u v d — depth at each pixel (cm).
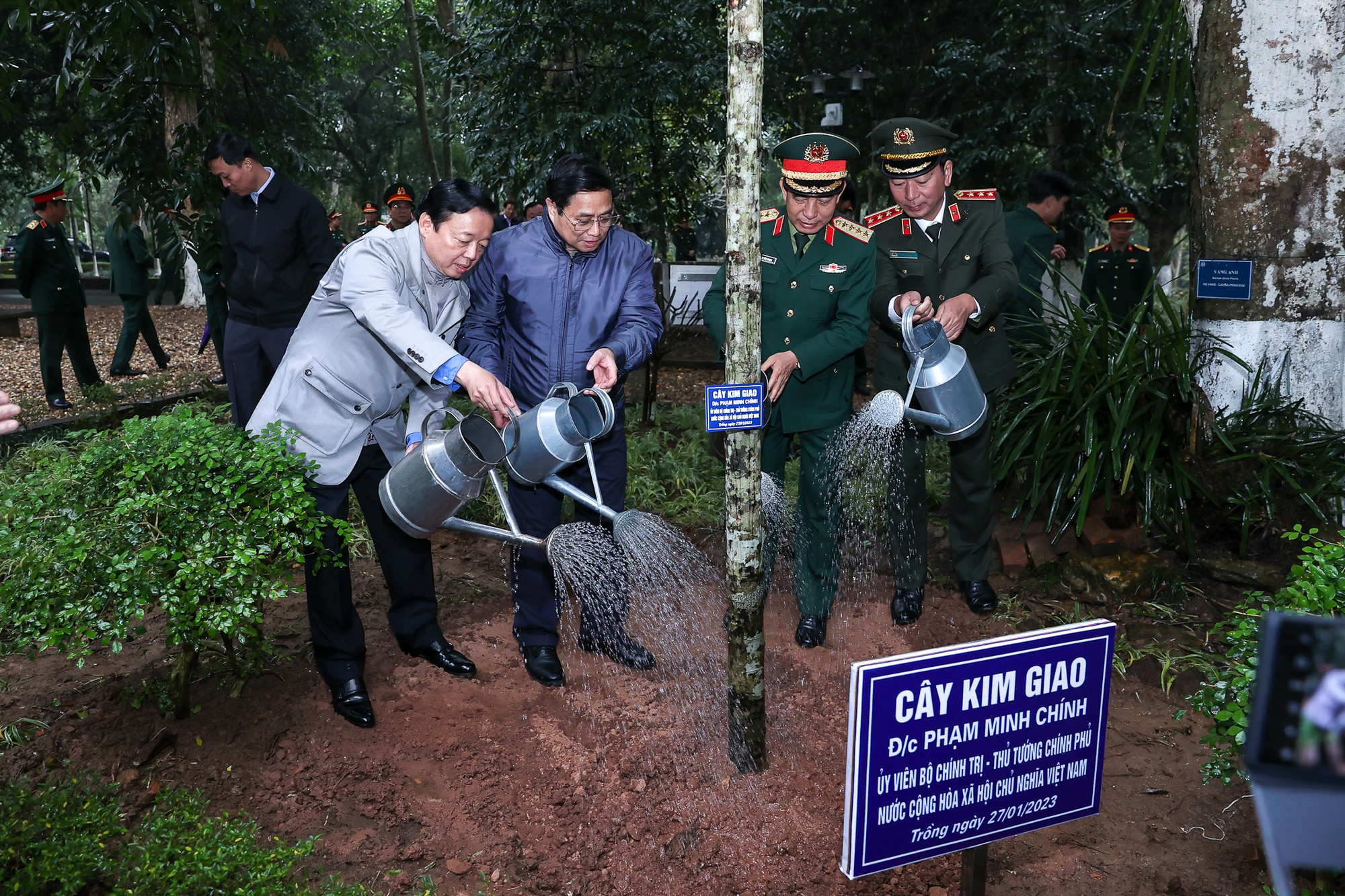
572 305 324
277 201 498
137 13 566
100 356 1087
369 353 301
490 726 319
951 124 1167
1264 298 436
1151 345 446
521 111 970
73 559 257
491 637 385
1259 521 420
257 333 521
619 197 1046
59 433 663
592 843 262
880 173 1397
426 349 277
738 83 243
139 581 259
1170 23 432
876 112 1384
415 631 351
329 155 2512
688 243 1287
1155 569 408
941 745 189
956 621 398
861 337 346
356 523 497
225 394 775
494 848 261
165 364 982
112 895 222
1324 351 434
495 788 286
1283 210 427
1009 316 529
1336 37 407
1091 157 1107
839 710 331
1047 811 203
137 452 286
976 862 215
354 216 2483
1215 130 439
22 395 832
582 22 939
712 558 471
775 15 1119
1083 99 1070
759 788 287
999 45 1165
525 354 331
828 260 349
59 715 317
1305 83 413
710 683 350
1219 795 285
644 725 320
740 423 261
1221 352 438
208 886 224
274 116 1268
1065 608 405
